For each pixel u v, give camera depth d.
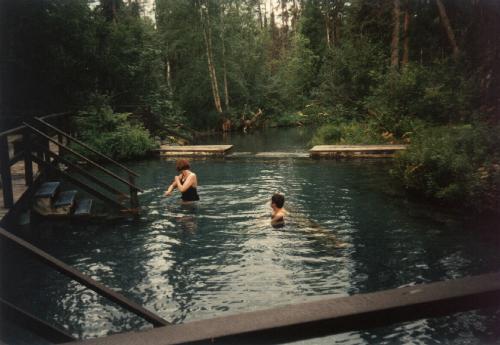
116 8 26.36
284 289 5.31
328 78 24.53
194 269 6.03
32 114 16.44
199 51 35.88
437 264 6.08
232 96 37.75
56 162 12.49
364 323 1.33
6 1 16.16
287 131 32.69
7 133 7.34
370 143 18.66
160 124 22.50
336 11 38.03
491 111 14.52
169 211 9.17
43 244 7.29
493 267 5.93
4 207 7.36
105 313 4.83
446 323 4.33
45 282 5.71
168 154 18.58
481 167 9.23
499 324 4.29
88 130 17.98
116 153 17.89
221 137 29.69
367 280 5.53
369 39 24.45
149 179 13.27
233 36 36.50
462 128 11.84
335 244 6.94
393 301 1.36
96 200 10.48
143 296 5.23
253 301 5.02
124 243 7.22
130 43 21.92
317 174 13.30
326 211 9.01
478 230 7.63
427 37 23.38
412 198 10.08
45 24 16.84
